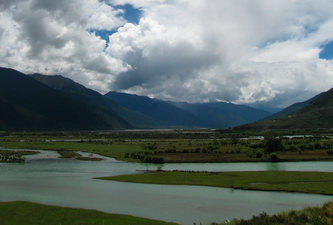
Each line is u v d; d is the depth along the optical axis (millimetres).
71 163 101750
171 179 69125
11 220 37812
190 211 44125
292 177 68312
